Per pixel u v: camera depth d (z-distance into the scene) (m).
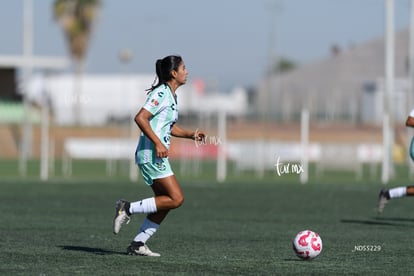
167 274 25.98
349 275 26.03
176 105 29.12
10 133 137.88
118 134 134.25
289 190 67.69
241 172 96.44
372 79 185.12
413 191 41.78
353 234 37.97
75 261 28.58
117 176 88.69
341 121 161.88
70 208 50.59
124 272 26.30
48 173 93.75
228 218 45.69
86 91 176.38
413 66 151.12
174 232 38.53
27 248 32.09
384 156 82.62
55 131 136.62
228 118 165.50
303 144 81.25
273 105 195.50
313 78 199.25
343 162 92.75
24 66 139.38
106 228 39.75
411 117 40.00
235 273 26.25
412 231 39.34
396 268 27.53
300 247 29.03
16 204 52.97
